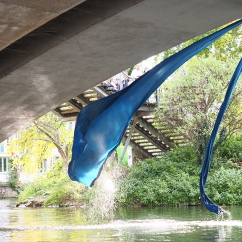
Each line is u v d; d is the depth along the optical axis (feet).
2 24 18.54
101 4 22.17
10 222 42.88
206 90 65.82
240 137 72.38
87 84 32.35
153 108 70.28
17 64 27.40
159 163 70.59
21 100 34.99
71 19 23.48
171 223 36.06
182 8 21.54
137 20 22.62
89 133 22.20
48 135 90.99
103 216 46.16
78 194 69.00
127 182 64.69
